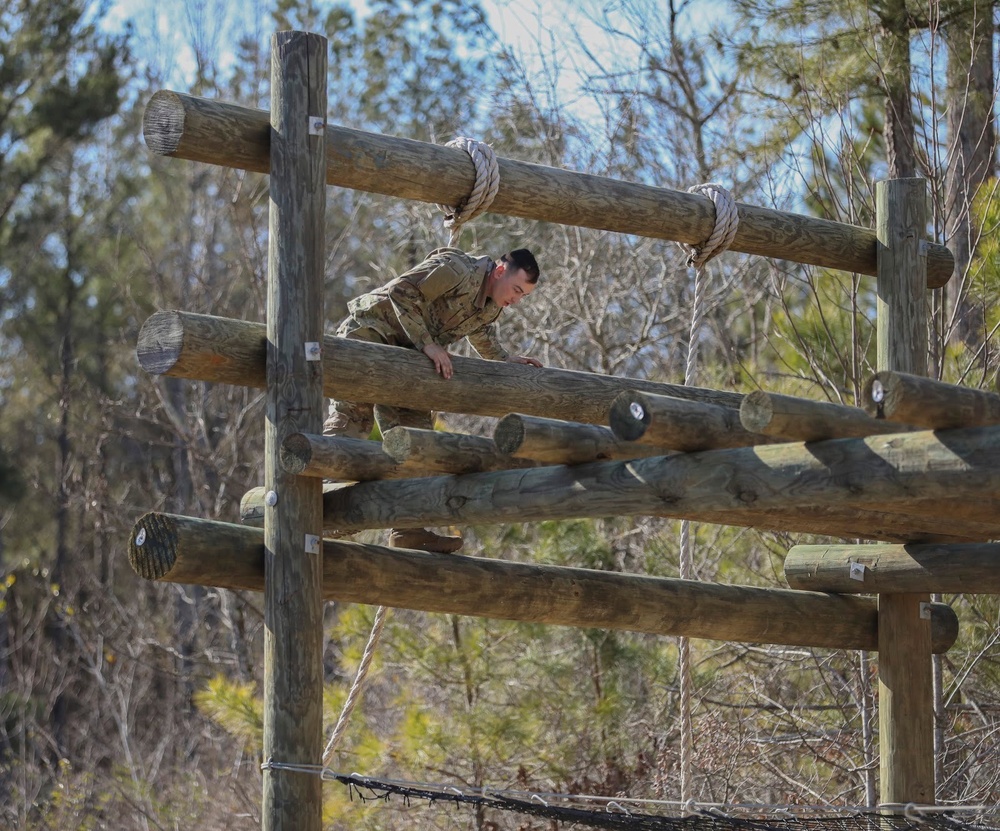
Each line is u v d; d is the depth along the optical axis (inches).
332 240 1138.0
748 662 565.0
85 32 1139.3
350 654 542.3
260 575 272.5
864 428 218.5
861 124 658.2
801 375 527.2
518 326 850.8
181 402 1175.6
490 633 549.3
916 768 327.6
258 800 665.0
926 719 331.0
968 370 467.5
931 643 341.1
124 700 832.3
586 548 551.8
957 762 481.4
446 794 268.8
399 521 271.7
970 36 535.2
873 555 325.1
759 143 617.6
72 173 1248.8
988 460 192.4
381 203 990.4
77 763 841.5
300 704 263.1
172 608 1037.8
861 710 491.2
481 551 585.9
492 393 298.5
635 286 805.2
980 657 462.6
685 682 323.6
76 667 994.1
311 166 269.9
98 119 1138.0
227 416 1049.5
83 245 1243.8
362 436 323.9
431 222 906.1
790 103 550.3
